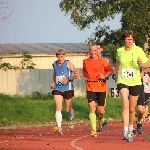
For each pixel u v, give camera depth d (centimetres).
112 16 5853
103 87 2203
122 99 1933
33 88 5628
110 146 1845
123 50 1944
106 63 2184
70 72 2345
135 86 1941
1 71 5597
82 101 4209
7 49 6831
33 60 6419
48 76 5647
